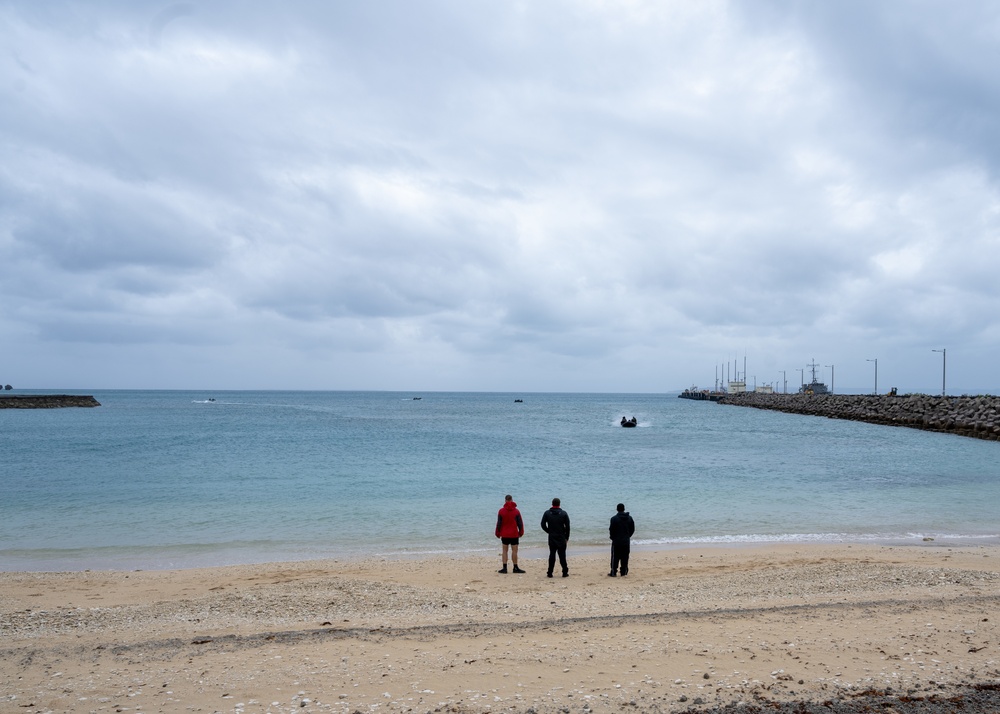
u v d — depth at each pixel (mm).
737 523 21172
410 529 20125
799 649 8195
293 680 7457
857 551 16719
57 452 44062
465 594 12555
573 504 24391
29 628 10344
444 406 173125
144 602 12281
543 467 36719
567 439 59750
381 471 34344
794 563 15281
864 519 21891
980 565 14898
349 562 15984
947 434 64688
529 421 95500
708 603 11211
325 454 43750
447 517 21922
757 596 11930
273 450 46375
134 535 19234
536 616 10367
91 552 17250
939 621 9422
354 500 25156
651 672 7492
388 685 7242
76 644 9078
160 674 7773
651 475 33250
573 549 17625
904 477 32812
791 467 37344
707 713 6391
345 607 11508
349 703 6773
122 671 7934
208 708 6727
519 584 13664
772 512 23062
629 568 15195
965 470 36031
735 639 8680
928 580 12812
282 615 11047
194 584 13797
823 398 113312
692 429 75312
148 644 8961
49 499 25141
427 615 10750
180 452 44438
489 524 20891
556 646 8516
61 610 11508
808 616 9812
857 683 7055
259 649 8656
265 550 17516
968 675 7254
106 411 119312
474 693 6965
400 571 14977
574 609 10945
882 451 47656
